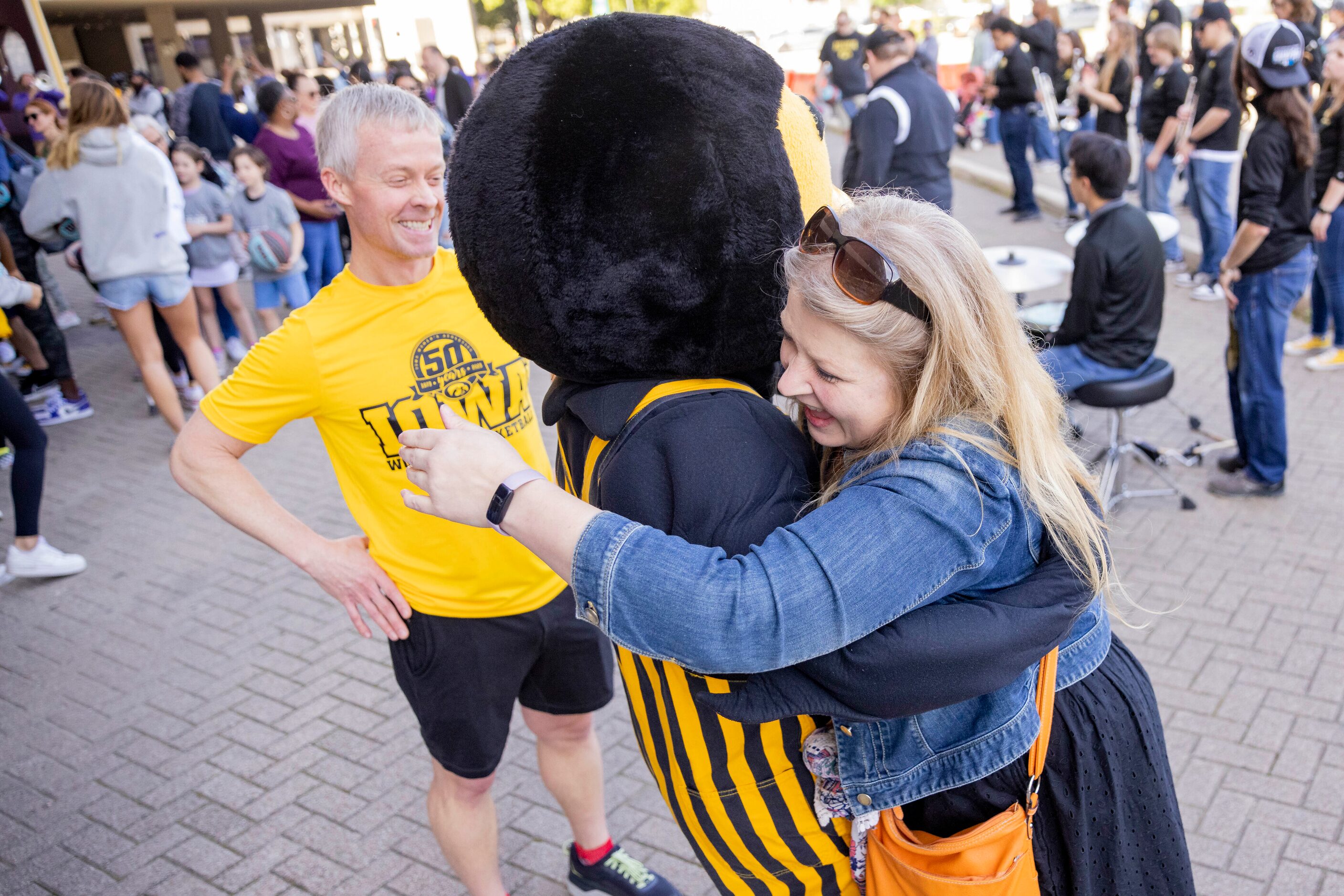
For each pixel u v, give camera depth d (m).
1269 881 2.50
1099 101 8.82
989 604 1.10
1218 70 6.55
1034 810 1.23
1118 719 1.32
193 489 1.86
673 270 1.11
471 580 1.97
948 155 6.27
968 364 1.04
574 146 1.10
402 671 2.07
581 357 1.18
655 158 1.09
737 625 0.97
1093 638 1.32
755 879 1.38
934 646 1.04
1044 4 10.68
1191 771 2.87
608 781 3.00
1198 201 6.88
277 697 3.45
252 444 1.88
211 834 2.85
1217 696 3.16
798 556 0.99
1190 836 2.65
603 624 1.03
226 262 6.55
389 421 1.88
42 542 4.30
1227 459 4.52
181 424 5.36
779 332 1.20
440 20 20.72
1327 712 3.05
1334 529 4.05
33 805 2.99
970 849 1.20
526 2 19.78
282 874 2.69
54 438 5.89
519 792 2.96
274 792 3.00
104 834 2.87
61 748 3.25
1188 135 7.11
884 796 1.22
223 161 10.33
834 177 11.71
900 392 1.09
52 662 3.73
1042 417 1.11
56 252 5.34
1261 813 2.70
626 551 1.01
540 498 1.06
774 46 22.20
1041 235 9.37
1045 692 1.23
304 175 6.97
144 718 3.38
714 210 1.10
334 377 1.84
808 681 1.09
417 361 1.88
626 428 1.17
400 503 1.93
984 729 1.20
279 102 6.82
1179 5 15.82
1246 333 4.11
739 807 1.31
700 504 1.10
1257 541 4.00
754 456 1.13
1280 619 3.51
